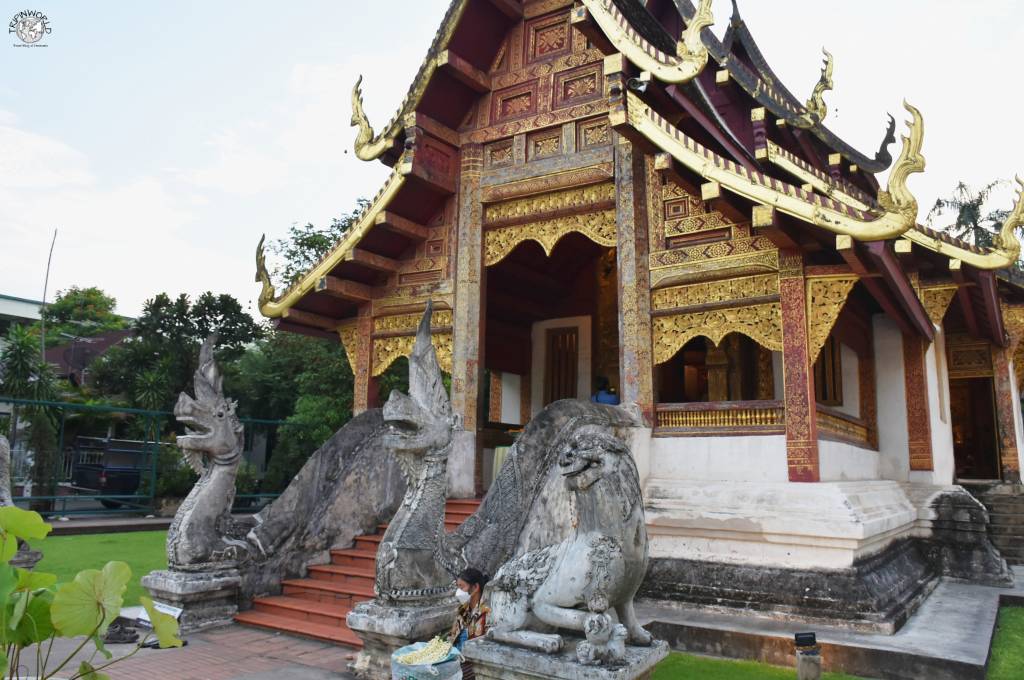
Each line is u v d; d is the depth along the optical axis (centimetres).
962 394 2044
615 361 1416
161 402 2847
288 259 2811
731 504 809
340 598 814
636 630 421
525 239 1082
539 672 391
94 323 4522
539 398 1477
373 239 1140
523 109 1098
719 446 870
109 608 182
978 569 1013
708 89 1082
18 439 2423
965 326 1386
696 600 788
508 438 1252
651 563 838
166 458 2139
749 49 1330
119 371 2989
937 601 874
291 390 3059
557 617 404
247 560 836
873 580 750
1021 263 2581
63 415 1791
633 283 946
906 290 834
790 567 757
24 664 647
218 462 848
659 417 928
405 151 1062
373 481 979
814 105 1231
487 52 1135
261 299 1185
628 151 977
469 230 1102
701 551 820
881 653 624
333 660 677
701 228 915
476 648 422
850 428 994
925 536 1055
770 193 739
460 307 1088
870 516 793
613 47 873
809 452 802
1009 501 1341
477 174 1116
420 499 666
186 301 3131
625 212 968
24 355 2642
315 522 916
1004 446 1387
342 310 1257
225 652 700
